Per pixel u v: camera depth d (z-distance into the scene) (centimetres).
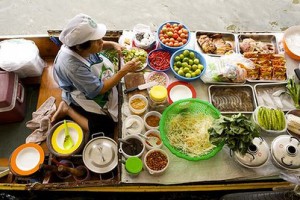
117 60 306
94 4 431
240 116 225
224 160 246
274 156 237
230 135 222
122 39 302
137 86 272
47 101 321
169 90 276
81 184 241
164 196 310
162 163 238
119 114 263
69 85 268
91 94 257
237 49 299
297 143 237
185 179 238
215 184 248
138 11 430
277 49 300
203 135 248
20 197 300
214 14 432
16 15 418
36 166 266
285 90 279
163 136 240
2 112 306
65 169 249
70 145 267
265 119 251
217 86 278
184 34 299
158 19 427
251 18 431
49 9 424
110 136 305
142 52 287
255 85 278
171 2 437
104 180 244
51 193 304
